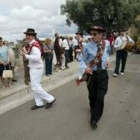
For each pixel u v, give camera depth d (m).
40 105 6.38
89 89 5.28
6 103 6.95
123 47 9.94
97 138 4.66
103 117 5.65
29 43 5.98
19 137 4.78
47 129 5.09
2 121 5.60
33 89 6.23
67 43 13.06
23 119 5.67
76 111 6.09
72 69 12.77
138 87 8.40
